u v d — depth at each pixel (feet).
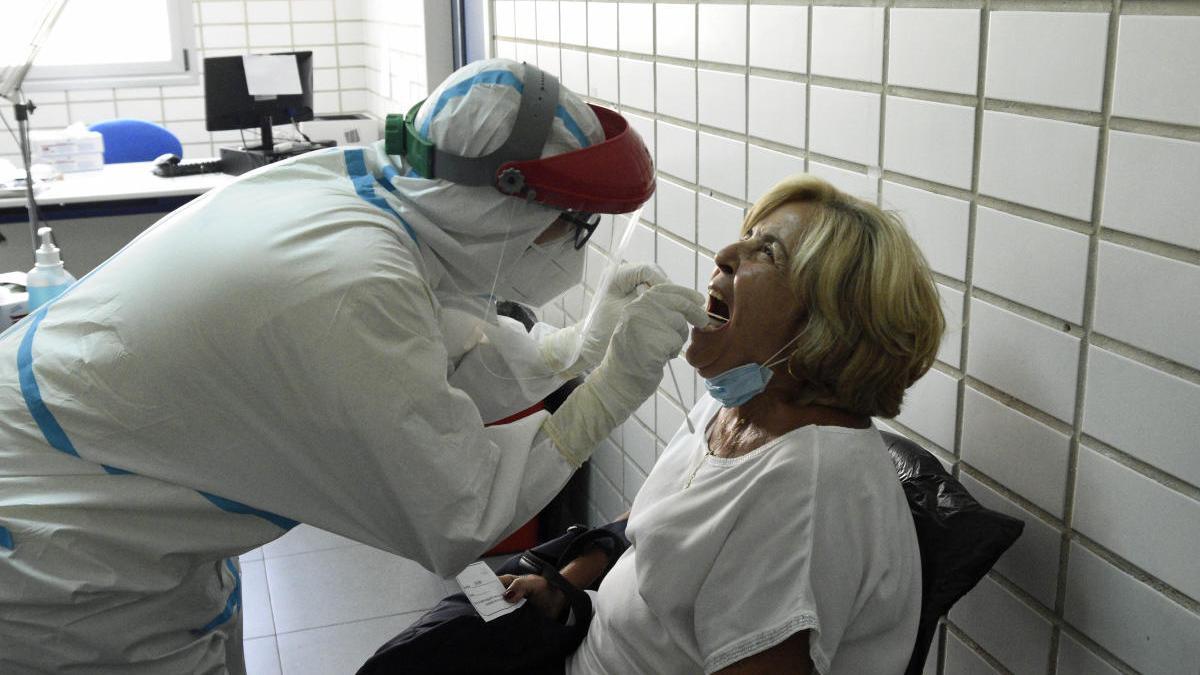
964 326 4.68
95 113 18.34
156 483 4.33
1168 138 3.55
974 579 4.16
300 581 9.75
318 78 19.39
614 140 4.36
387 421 4.02
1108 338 3.90
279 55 14.33
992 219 4.42
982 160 4.43
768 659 3.98
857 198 4.52
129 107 18.48
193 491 4.34
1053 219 4.09
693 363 4.58
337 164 4.69
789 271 4.28
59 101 18.06
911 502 4.43
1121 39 3.69
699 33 6.66
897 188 4.98
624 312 4.42
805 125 5.64
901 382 4.26
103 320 4.29
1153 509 3.78
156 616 4.59
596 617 4.91
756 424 4.50
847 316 4.13
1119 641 4.00
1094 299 3.94
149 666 4.64
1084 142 3.90
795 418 4.37
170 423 4.23
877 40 4.99
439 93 4.36
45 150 14.02
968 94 4.46
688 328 4.50
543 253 4.60
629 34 7.70
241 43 18.86
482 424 4.39
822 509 4.00
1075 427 4.11
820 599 3.96
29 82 17.76
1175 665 3.76
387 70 17.47
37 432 4.34
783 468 4.08
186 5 18.39
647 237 7.77
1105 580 4.04
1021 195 4.23
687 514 4.31
